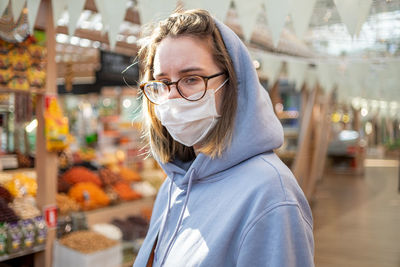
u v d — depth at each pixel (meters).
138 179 4.41
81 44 3.98
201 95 0.88
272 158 0.88
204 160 0.93
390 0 2.12
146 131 1.23
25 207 2.70
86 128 5.74
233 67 0.89
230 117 0.89
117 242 2.92
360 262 4.11
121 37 3.74
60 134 2.69
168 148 1.14
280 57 3.82
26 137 3.28
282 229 0.74
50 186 2.74
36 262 2.75
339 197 8.31
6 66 2.43
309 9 1.42
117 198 3.71
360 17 1.23
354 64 3.76
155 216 1.18
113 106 9.04
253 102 0.86
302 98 6.70
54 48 2.67
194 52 0.88
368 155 22.77
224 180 0.90
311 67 4.43
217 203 0.87
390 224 5.80
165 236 1.02
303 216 0.82
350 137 13.74
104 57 4.09
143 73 1.13
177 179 1.09
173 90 0.91
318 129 7.60
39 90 2.61
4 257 2.47
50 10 2.62
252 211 0.78
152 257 1.09
